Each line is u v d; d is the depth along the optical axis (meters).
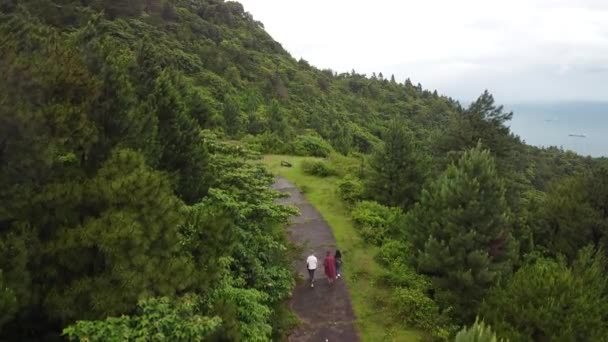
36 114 8.30
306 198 26.88
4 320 6.50
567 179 23.34
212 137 23.09
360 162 34.22
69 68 9.98
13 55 8.73
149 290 7.80
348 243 21.22
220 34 85.94
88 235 7.82
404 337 14.99
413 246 18.78
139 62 18.38
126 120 11.32
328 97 94.94
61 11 45.00
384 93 121.25
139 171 8.87
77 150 9.76
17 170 8.23
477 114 25.89
